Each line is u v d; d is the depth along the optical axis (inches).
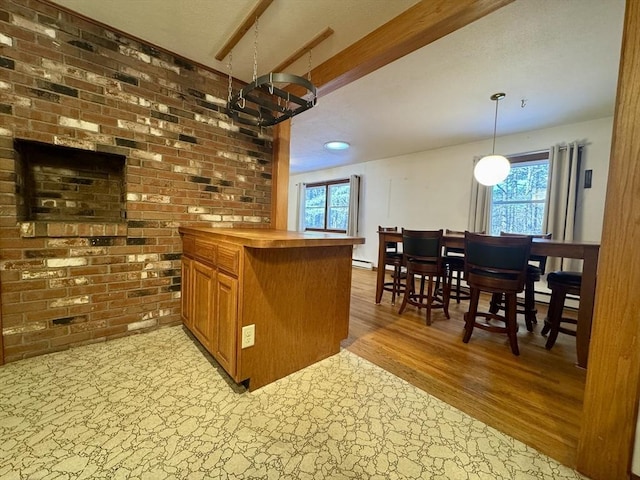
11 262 67.7
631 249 38.8
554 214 138.2
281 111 75.0
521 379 70.1
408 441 49.0
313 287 72.4
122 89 80.3
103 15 72.6
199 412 54.2
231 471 41.8
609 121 128.2
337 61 86.5
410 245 113.0
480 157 168.4
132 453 44.1
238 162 106.3
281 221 116.0
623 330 39.9
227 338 62.7
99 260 79.6
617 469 40.8
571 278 86.3
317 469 42.8
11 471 40.0
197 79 94.4
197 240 79.8
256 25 74.7
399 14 69.9
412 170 205.6
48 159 79.4
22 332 70.0
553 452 47.6
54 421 50.1
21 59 66.5
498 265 84.6
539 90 105.3
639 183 37.7
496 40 78.0
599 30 73.0
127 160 82.2
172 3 68.1
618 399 40.5
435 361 78.1
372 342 89.2
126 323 85.0
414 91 109.0
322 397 60.4
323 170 274.5
